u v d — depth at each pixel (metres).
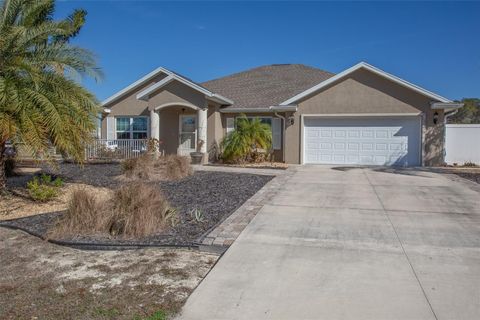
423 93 17.73
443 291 4.59
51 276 5.31
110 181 13.29
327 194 10.67
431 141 17.97
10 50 10.27
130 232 6.91
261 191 11.22
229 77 26.95
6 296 4.73
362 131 18.86
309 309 4.22
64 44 11.13
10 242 6.87
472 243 6.33
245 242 6.43
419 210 8.70
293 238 6.64
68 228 7.14
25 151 9.45
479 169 16.62
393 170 16.30
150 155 15.02
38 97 9.63
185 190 11.45
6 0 10.44
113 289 4.86
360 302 4.35
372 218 8.00
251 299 4.47
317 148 19.45
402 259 5.62
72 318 4.19
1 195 10.49
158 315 4.17
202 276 5.24
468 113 47.75
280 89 23.36
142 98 21.09
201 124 19.80
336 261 5.56
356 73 18.66
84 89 11.12
